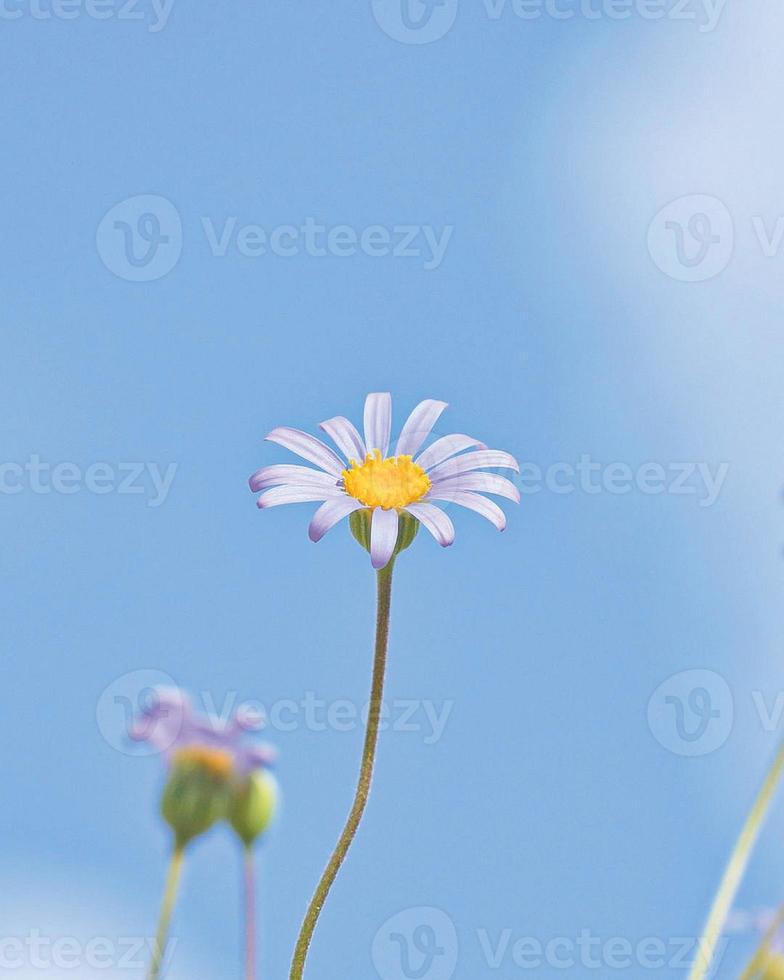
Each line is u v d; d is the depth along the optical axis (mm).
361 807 514
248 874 521
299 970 511
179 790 521
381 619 520
